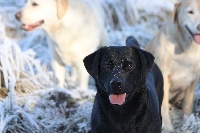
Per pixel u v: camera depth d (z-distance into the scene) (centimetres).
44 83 825
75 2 841
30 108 738
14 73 814
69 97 767
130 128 571
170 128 755
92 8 874
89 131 706
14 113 701
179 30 754
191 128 746
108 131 577
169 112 814
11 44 831
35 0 818
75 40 843
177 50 763
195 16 726
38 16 821
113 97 546
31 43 1033
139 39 1055
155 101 602
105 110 568
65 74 946
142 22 1156
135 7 1159
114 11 1148
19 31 1081
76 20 834
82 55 852
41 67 905
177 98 834
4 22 1089
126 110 564
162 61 773
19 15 828
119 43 1034
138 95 562
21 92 786
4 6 1162
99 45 922
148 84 608
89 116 723
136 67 555
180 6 751
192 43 750
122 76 541
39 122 703
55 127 708
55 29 834
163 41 771
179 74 780
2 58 795
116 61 550
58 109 741
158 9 1180
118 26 1136
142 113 568
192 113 796
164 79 779
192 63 767
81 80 859
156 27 1127
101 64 558
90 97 785
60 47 845
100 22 891
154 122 581
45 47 1023
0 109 702
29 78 814
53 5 822
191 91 793
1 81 791
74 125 711
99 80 562
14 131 684
